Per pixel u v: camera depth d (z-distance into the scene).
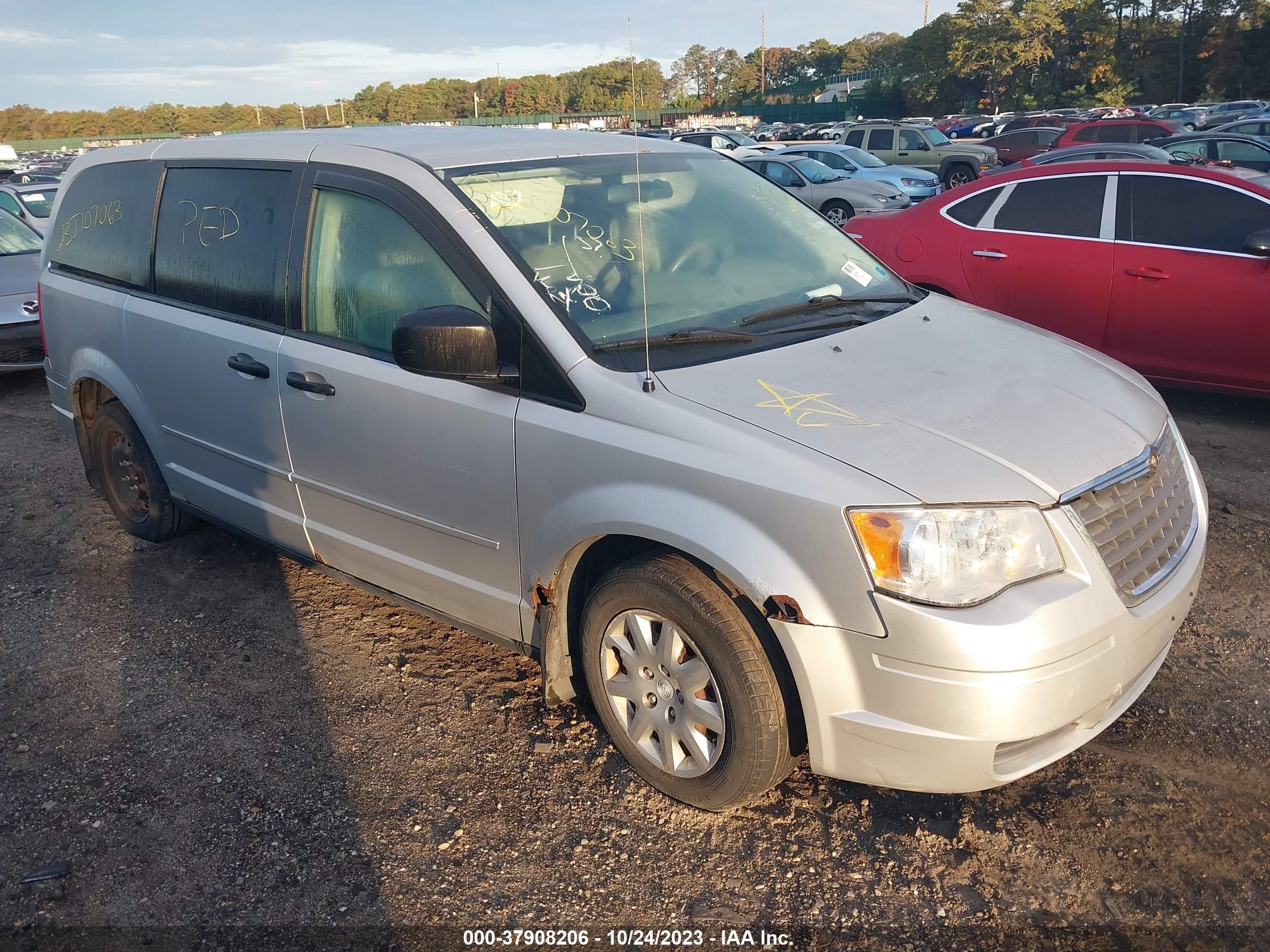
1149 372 6.15
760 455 2.42
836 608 2.32
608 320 2.89
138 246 4.16
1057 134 26.98
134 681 3.59
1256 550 4.28
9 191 11.67
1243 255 5.70
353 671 3.62
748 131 51.59
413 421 3.09
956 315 3.47
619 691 2.86
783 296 3.29
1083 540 2.37
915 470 2.35
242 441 3.77
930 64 79.00
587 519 2.69
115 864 2.70
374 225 3.22
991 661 2.21
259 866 2.68
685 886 2.55
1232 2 70.88
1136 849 2.61
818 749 2.46
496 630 3.19
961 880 2.53
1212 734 3.06
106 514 5.17
